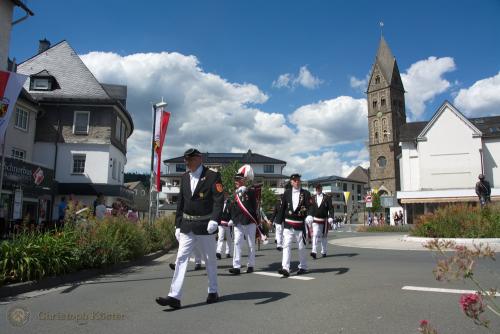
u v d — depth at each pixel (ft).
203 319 16.51
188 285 24.44
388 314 16.43
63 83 100.99
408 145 161.27
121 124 109.40
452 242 12.43
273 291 21.71
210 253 19.63
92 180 95.55
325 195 39.11
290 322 15.75
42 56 105.50
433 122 153.99
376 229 116.06
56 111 97.14
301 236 27.43
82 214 35.12
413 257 36.60
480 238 46.62
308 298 19.72
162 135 57.52
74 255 28.32
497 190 137.08
